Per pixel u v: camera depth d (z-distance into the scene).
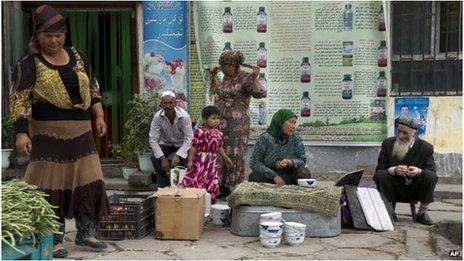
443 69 7.00
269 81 7.16
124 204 4.40
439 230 4.92
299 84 7.11
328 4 6.99
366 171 7.05
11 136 7.05
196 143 5.32
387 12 6.95
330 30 7.02
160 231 4.38
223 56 5.79
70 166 3.86
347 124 7.07
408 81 7.09
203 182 5.34
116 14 7.59
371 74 7.02
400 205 6.01
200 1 7.12
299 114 7.14
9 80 7.20
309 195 4.47
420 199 4.98
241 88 5.81
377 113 7.04
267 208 4.49
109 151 7.72
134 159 6.89
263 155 5.10
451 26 6.95
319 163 7.18
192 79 7.27
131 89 7.64
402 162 5.11
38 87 3.74
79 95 3.84
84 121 3.91
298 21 7.06
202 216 4.58
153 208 4.73
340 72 7.04
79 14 7.59
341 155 7.14
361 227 4.70
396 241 4.36
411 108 7.02
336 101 7.07
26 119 3.71
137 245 4.22
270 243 4.12
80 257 3.88
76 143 3.86
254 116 7.18
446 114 6.95
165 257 3.89
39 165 3.82
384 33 6.95
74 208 3.86
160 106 6.48
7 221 3.04
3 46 7.18
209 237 4.49
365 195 4.89
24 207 3.26
